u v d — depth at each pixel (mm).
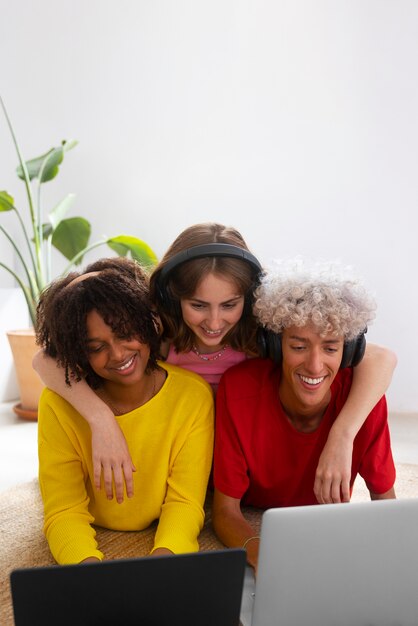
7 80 3506
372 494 1513
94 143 3414
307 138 3092
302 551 938
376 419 1468
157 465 1504
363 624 979
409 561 970
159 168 3328
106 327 1338
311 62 3057
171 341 1661
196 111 3248
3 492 1953
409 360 3043
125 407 1522
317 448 1495
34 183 3529
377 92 2982
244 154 3191
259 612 959
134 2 3285
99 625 872
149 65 3295
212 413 1574
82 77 3398
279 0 3076
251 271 1489
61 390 1464
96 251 3459
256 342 1628
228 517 1463
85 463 1489
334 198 3078
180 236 1561
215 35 3188
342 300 1297
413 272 3010
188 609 890
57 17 3398
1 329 3340
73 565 843
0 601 1306
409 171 2975
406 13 2920
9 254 3576
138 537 1543
